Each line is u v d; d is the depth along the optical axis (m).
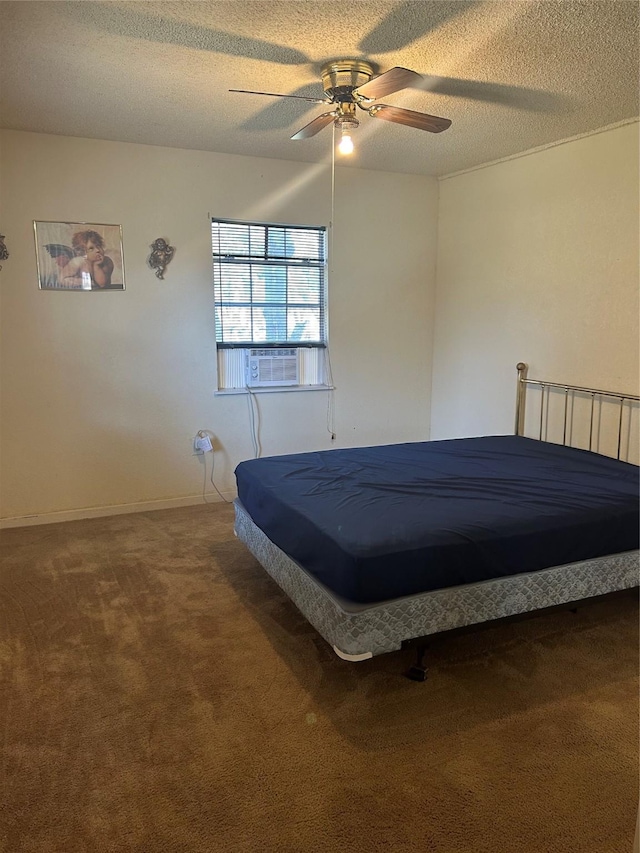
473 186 4.47
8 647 2.46
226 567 3.24
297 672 2.29
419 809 1.66
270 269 4.40
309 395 4.66
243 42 2.36
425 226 4.85
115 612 2.75
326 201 4.45
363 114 3.24
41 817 1.63
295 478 2.94
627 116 3.25
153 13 2.12
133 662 2.36
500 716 2.04
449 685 2.21
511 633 2.56
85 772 1.79
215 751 1.88
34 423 3.81
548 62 2.55
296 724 2.01
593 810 1.66
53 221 3.66
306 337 4.62
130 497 4.15
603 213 3.48
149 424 4.13
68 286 3.76
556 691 2.17
